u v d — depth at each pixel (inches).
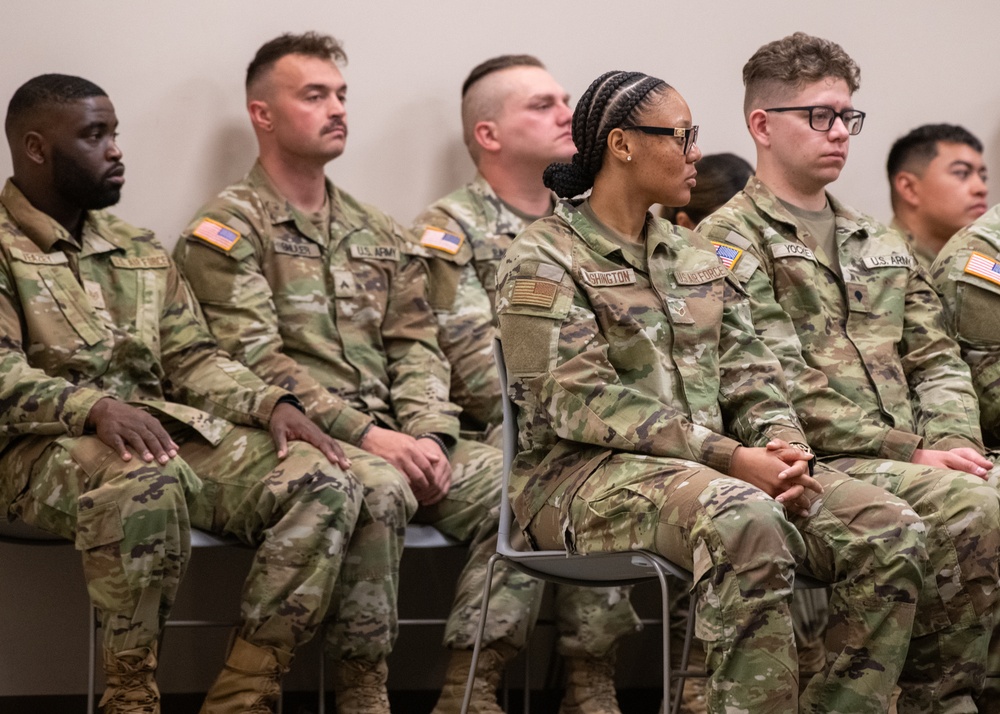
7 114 243.8
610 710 251.8
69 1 274.5
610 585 204.1
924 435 227.0
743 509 170.1
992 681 209.5
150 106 280.5
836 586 187.5
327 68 269.4
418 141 303.0
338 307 263.6
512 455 197.9
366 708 232.1
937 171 320.8
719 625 169.8
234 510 226.7
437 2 304.3
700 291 201.5
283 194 268.8
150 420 215.0
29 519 216.2
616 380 189.6
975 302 247.9
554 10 314.2
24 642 263.3
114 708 207.3
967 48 346.6
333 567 222.1
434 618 289.7
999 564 198.8
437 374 264.8
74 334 233.0
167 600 211.8
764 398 198.7
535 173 289.4
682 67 324.2
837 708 183.9
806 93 237.0
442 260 276.2
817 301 228.5
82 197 240.5
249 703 218.7
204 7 284.8
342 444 246.4
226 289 254.1
